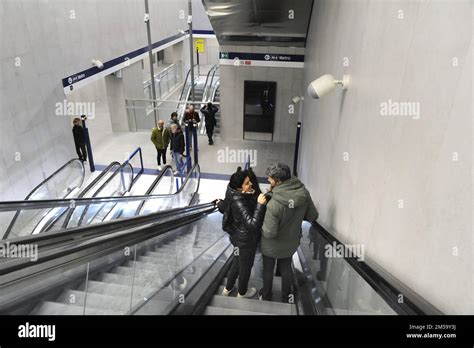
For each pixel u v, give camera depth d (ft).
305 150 24.18
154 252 11.61
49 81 25.25
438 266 4.79
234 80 35.83
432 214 5.03
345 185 10.55
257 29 30.25
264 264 10.05
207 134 36.63
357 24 10.34
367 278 6.10
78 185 24.18
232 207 9.43
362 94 9.25
